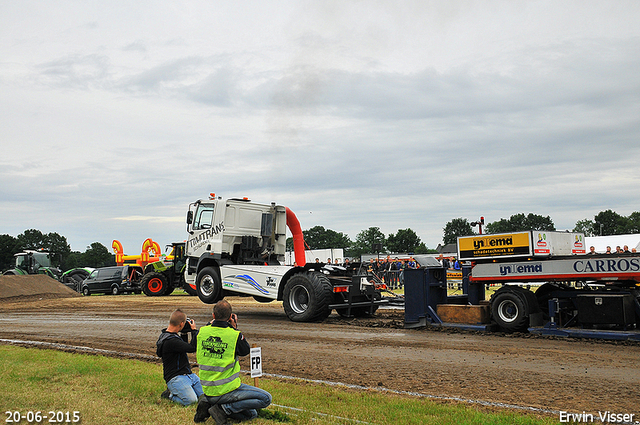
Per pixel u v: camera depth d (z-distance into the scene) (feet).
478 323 37.96
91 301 77.10
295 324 43.34
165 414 17.78
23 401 19.35
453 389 21.43
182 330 20.15
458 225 417.28
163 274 86.38
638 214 374.84
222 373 16.84
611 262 32.07
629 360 26.68
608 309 32.60
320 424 16.55
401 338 35.06
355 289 46.01
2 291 85.30
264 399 17.03
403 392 20.92
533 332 35.01
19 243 313.12
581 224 381.40
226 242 51.11
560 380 22.75
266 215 53.16
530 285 37.52
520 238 36.17
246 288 48.29
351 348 31.60
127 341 35.37
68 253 407.64
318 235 399.03
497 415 17.37
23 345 33.99
